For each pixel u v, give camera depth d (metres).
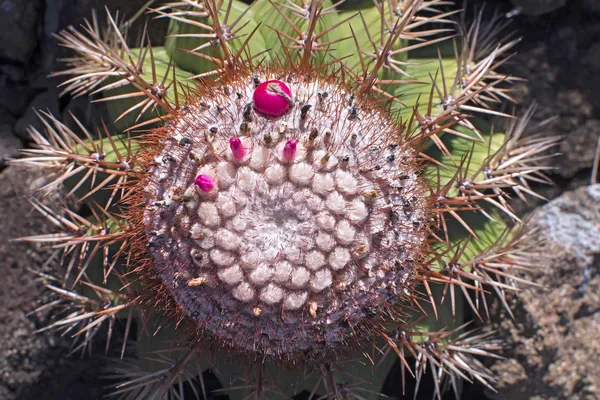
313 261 0.28
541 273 0.40
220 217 0.28
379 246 0.29
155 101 0.32
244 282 0.29
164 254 0.30
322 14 0.33
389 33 0.34
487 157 0.34
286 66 0.33
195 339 0.32
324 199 0.28
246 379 0.33
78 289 0.40
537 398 0.40
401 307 0.32
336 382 0.33
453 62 0.37
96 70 0.35
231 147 0.28
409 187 0.30
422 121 0.32
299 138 0.29
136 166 0.32
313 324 0.30
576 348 0.40
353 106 0.30
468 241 0.35
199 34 0.33
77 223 0.36
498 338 0.40
